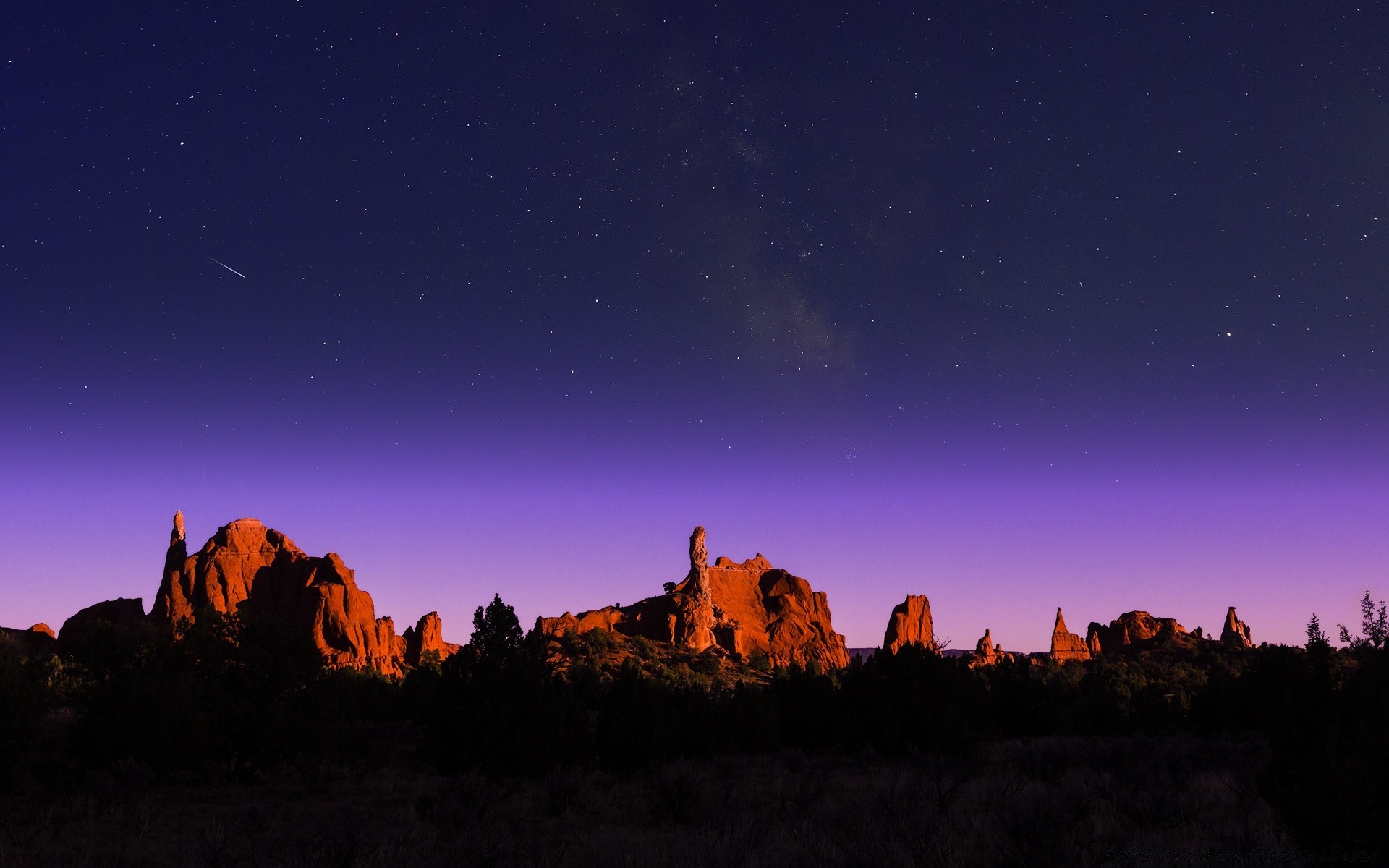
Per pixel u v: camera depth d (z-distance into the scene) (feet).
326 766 90.17
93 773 77.61
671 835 54.44
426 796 74.79
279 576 394.73
